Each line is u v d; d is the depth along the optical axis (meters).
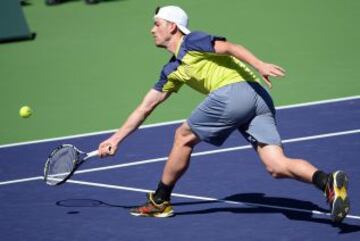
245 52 17.08
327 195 16.72
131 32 39.59
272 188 21.12
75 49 37.88
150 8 43.16
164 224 18.97
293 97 30.12
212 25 39.75
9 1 39.78
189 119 18.38
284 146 24.53
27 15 43.53
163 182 19.25
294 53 35.50
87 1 44.44
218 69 17.97
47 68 35.56
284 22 39.62
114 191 21.58
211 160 23.56
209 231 18.39
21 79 34.41
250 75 18.17
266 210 19.61
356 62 33.94
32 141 27.00
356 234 17.75
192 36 17.94
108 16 42.38
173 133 26.69
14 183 22.64
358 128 25.88
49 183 18.72
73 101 31.36
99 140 26.72
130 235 18.34
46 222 19.47
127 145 25.55
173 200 20.62
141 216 19.53
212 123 18.11
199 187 21.48
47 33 40.41
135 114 18.75
